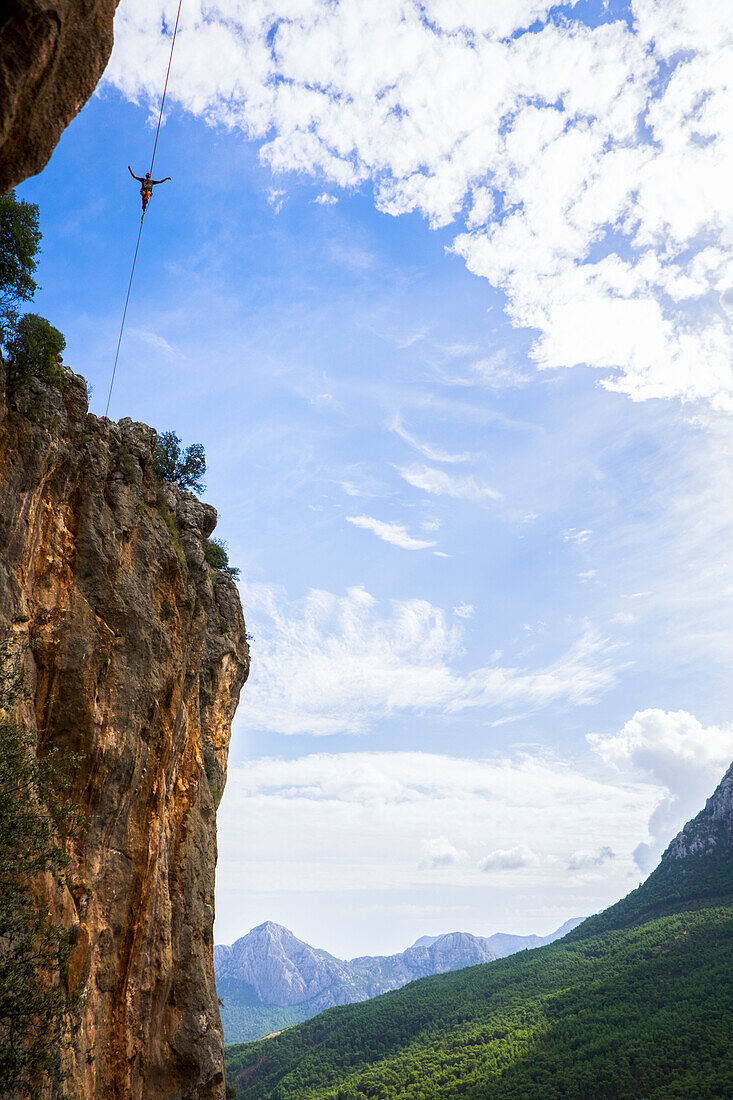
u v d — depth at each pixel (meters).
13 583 25.31
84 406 31.58
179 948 35.84
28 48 16.25
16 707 24.44
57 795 25.42
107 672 30.05
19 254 25.06
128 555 33.12
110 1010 29.22
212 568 50.25
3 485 25.33
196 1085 33.88
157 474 42.19
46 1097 19.19
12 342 26.25
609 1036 155.75
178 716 36.38
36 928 19.55
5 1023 18.50
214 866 41.03
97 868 28.62
